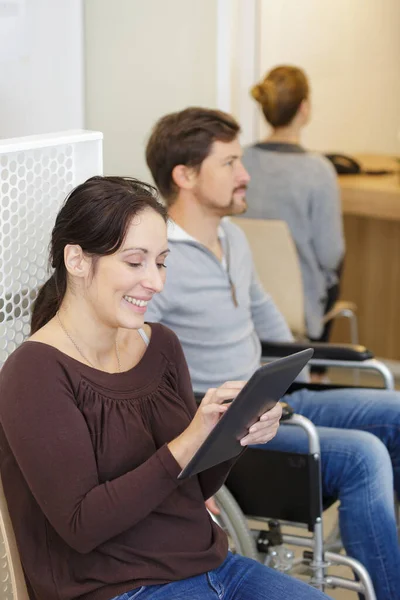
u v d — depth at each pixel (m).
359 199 4.57
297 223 3.89
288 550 2.27
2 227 1.90
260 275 3.68
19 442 1.59
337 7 4.81
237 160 2.56
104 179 1.71
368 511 2.32
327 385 2.78
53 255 1.71
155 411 1.77
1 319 1.97
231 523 2.23
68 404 1.62
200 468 1.62
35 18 3.30
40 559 1.68
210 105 3.60
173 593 1.69
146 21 3.55
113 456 1.67
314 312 4.01
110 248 1.64
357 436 2.40
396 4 5.05
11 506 1.68
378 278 4.70
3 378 1.63
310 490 2.22
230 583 1.80
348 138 5.11
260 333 2.89
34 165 1.93
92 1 3.52
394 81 5.13
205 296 2.54
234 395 1.63
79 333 1.71
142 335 1.84
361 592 2.25
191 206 2.56
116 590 1.66
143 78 3.61
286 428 2.48
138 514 1.61
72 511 1.59
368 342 4.81
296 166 3.84
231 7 3.67
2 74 3.25
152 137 2.61
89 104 3.61
